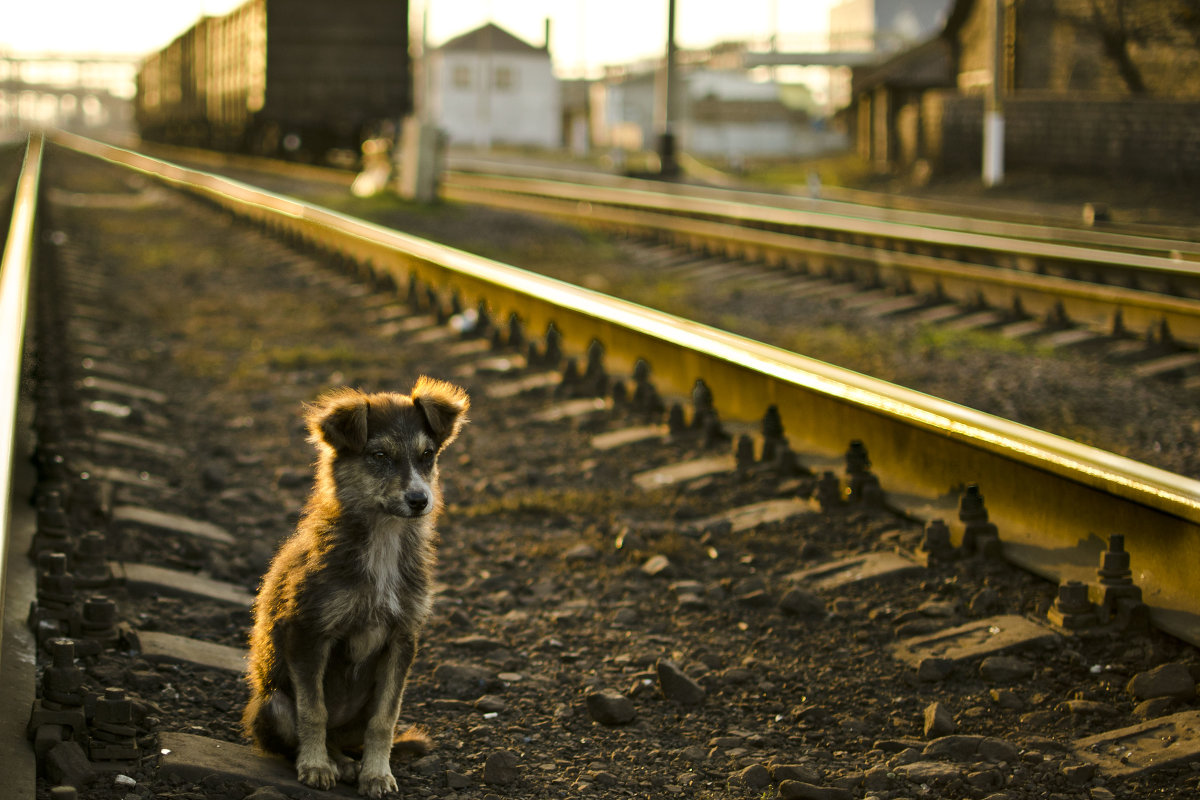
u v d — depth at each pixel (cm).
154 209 2811
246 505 744
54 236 2061
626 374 1033
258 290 1630
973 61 4728
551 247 2100
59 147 5734
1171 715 445
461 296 1380
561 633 562
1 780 352
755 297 1575
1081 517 560
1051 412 959
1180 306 1159
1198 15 3506
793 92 11281
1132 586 517
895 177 4284
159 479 785
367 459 394
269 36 3394
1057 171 3669
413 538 404
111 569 579
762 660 527
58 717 391
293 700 399
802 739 456
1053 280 1433
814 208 3047
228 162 4312
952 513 635
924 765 421
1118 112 3459
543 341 1130
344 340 1288
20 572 530
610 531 697
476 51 8669
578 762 437
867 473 698
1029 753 426
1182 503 494
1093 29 3869
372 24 3459
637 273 1850
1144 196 3136
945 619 545
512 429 937
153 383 1084
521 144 8794
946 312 1405
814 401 779
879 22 13038
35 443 750
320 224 1900
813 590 596
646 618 577
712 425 855
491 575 634
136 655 486
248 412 990
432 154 2628
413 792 404
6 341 644
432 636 554
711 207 2517
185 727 431
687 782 422
